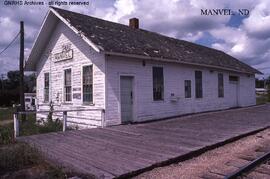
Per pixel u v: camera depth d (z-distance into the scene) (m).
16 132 11.88
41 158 7.75
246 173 6.69
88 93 15.35
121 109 15.26
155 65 17.31
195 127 13.50
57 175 6.44
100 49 13.41
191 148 8.84
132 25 21.73
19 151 8.05
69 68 16.83
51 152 8.53
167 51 18.81
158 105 17.36
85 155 8.15
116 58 14.87
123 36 17.34
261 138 11.16
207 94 22.34
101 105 14.44
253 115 18.92
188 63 19.33
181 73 19.53
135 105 15.83
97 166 7.02
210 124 14.52
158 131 12.45
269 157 8.04
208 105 22.39
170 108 18.34
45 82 19.31
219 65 23.00
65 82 17.30
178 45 22.81
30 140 10.61
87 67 15.48
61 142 10.13
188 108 20.02
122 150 8.75
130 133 11.99
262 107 26.47
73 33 16.48
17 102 49.44
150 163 7.25
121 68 15.09
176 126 13.95
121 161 7.47
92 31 15.40
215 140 10.09
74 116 16.36
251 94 30.09
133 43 16.83
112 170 6.70
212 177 6.42
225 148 9.54
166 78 18.16
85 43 15.57
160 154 8.16
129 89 15.75
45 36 18.28
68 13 16.69
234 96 26.73
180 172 6.91
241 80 28.08
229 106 25.62
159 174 6.79
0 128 14.29
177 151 8.48
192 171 6.96
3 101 49.62
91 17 18.09
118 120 14.80
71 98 16.70
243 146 9.79
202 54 24.02
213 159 8.12
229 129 12.67
